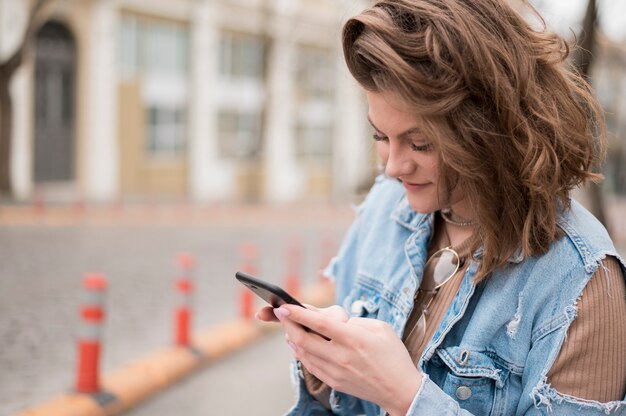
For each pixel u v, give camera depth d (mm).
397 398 1165
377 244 1526
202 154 27062
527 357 1262
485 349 1284
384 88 1161
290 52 30484
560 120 1210
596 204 12461
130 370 5852
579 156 1248
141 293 9383
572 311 1205
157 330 7504
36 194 19688
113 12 23281
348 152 34438
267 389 5949
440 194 1247
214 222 19375
